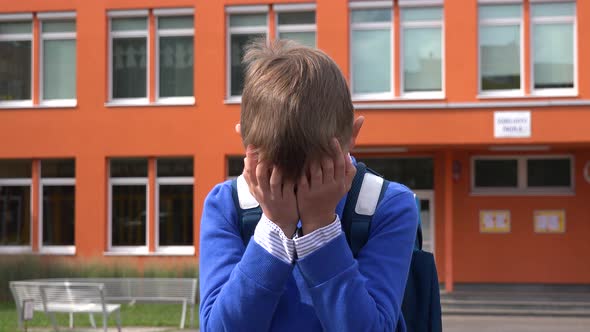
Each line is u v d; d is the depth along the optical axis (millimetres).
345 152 1718
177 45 22812
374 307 1723
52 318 13781
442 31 21750
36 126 22922
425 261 1987
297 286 1786
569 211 22625
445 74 21406
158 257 22359
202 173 22359
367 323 1695
